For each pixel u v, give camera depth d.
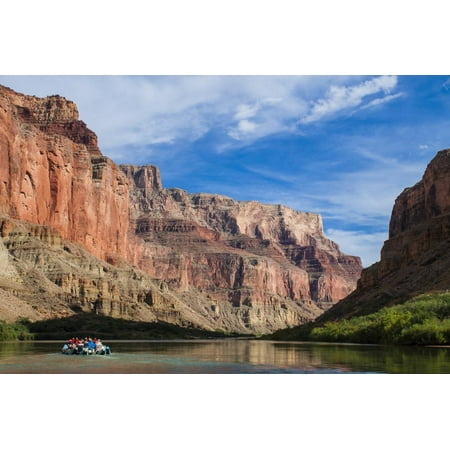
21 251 187.62
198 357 68.44
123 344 116.12
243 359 64.56
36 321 148.38
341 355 67.94
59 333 138.88
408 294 128.75
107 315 186.38
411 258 153.75
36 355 68.56
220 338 198.75
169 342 132.75
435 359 59.25
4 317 138.50
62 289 181.38
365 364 54.94
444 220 149.88
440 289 118.38
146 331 181.62
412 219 195.00
